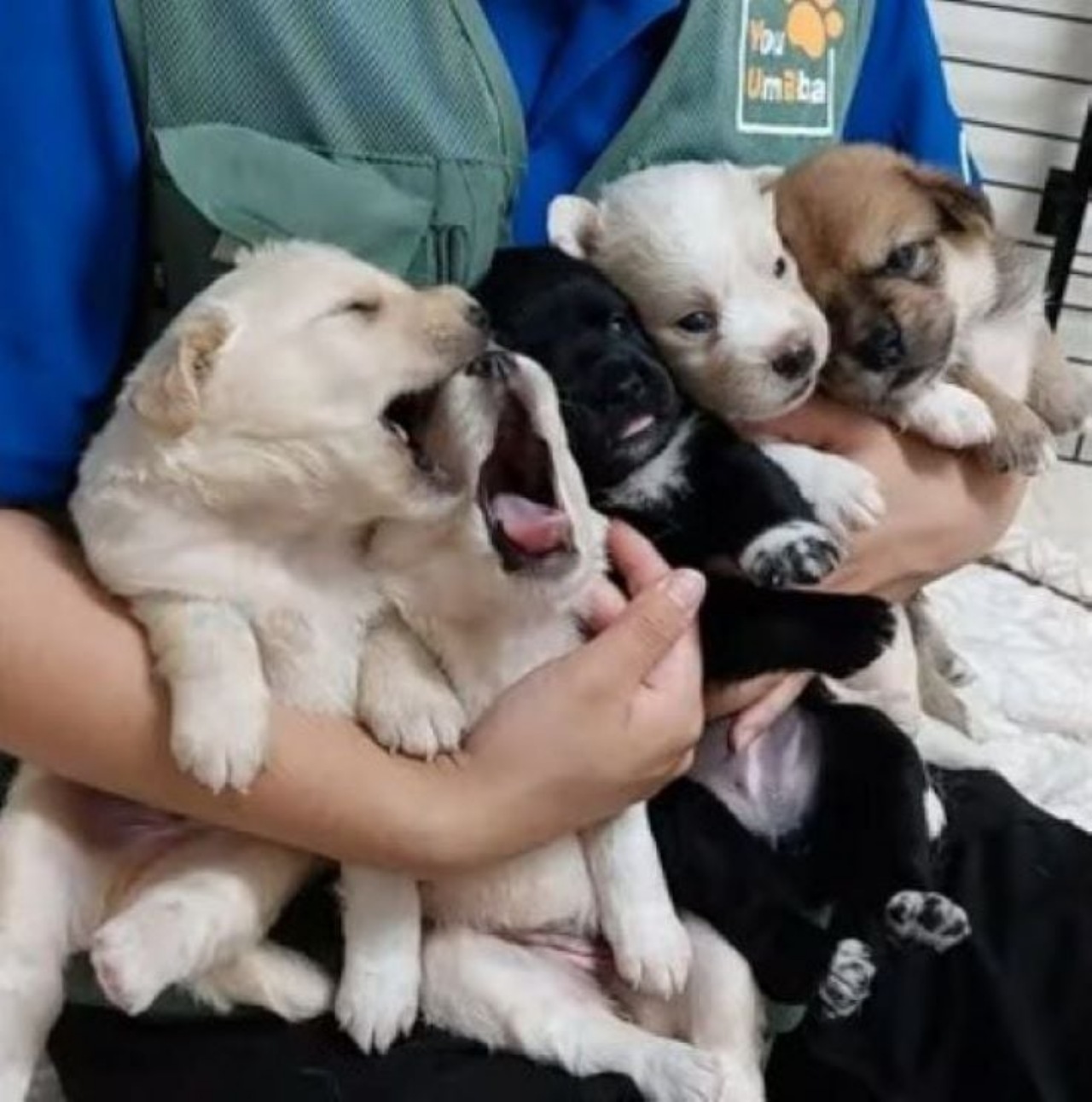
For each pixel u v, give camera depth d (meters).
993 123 1.52
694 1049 0.71
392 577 0.70
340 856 0.67
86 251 0.72
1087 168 1.42
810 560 0.76
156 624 0.67
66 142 0.72
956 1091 0.79
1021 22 1.49
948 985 0.81
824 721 0.81
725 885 0.75
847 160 0.87
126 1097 0.70
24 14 0.71
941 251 0.86
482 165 0.76
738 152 0.86
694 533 0.77
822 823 0.80
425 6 0.74
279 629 0.68
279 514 0.67
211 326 0.65
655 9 0.80
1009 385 0.90
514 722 0.68
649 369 0.77
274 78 0.73
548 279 0.77
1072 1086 0.79
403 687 0.69
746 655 0.76
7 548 0.68
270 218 0.72
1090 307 1.52
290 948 0.74
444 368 0.67
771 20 0.85
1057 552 1.32
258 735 0.65
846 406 0.83
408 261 0.75
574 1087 0.69
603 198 0.82
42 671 0.66
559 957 0.75
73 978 0.72
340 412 0.66
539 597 0.70
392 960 0.70
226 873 0.69
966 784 0.90
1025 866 0.84
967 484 0.84
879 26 0.95
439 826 0.67
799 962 0.74
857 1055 0.80
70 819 0.71
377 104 0.74
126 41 0.72
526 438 0.69
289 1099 0.67
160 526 0.67
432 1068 0.69
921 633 1.00
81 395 0.72
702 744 0.79
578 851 0.74
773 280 0.82
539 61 0.81
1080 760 1.10
